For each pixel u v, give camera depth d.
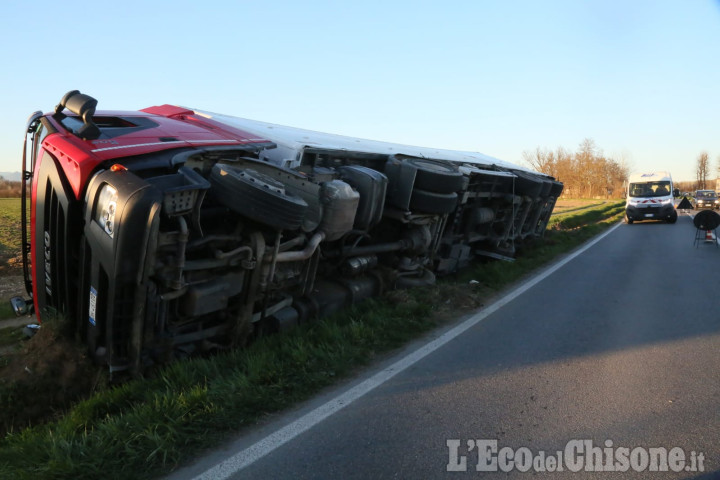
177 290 4.38
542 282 9.42
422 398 4.26
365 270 7.12
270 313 5.43
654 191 27.48
